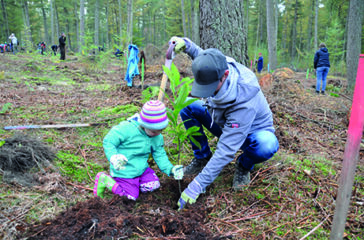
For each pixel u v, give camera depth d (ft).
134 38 42.96
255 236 6.35
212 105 7.35
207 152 9.08
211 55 5.97
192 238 6.01
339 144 12.60
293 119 15.23
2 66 28.68
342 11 80.69
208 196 7.95
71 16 135.44
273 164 9.71
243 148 8.09
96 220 6.08
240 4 12.78
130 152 7.32
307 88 28.53
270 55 50.01
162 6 136.46
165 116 6.90
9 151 8.37
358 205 7.68
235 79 6.52
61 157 9.30
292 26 142.61
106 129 12.13
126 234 5.91
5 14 121.80
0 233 5.72
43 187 7.54
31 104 15.06
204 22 12.92
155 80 26.20
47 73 28.04
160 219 6.41
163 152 7.83
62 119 12.84
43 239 5.61
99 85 22.61
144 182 7.76
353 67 27.45
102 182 7.20
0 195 6.95
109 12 111.55
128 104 15.99
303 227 6.71
